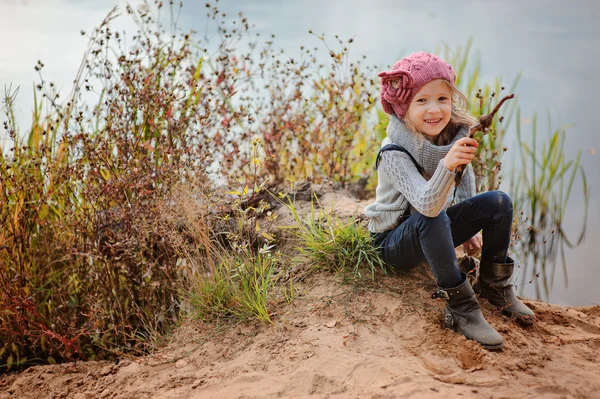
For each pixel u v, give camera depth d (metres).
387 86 3.29
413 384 2.69
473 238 3.57
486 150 5.03
